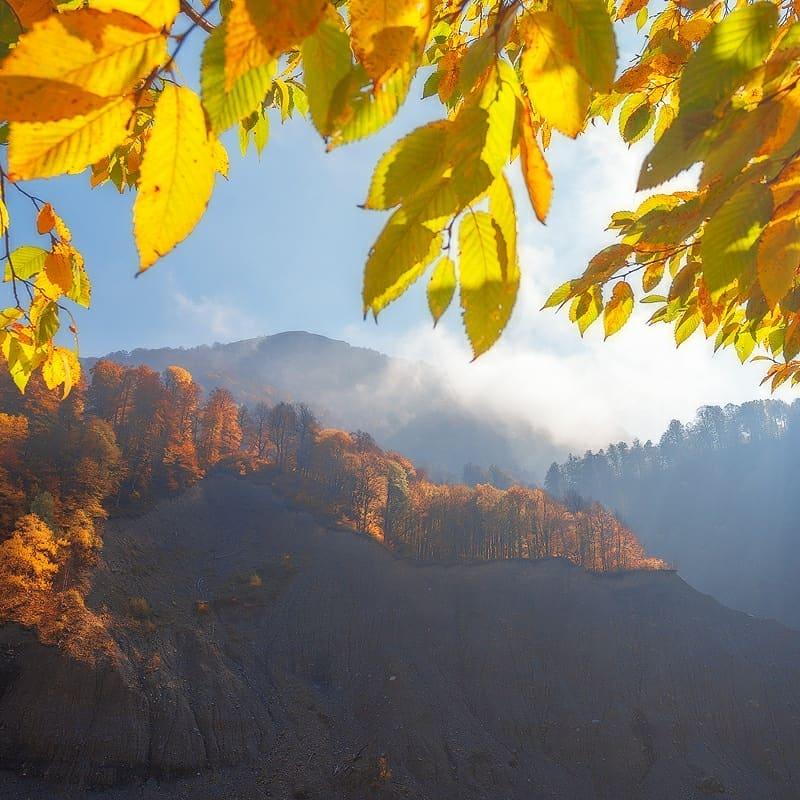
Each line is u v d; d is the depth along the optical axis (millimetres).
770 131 874
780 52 850
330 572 84562
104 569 67688
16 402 82500
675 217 1605
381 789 52531
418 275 819
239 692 58875
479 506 112250
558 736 65875
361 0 726
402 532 107688
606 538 111438
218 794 48031
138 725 49000
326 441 127938
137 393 106938
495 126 807
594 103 2914
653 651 78688
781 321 3254
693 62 893
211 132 683
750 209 1006
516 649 77062
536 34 839
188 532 88125
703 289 2361
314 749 56281
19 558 56312
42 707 46656
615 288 2740
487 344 795
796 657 77875
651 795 60406
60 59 586
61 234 2039
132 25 600
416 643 75375
